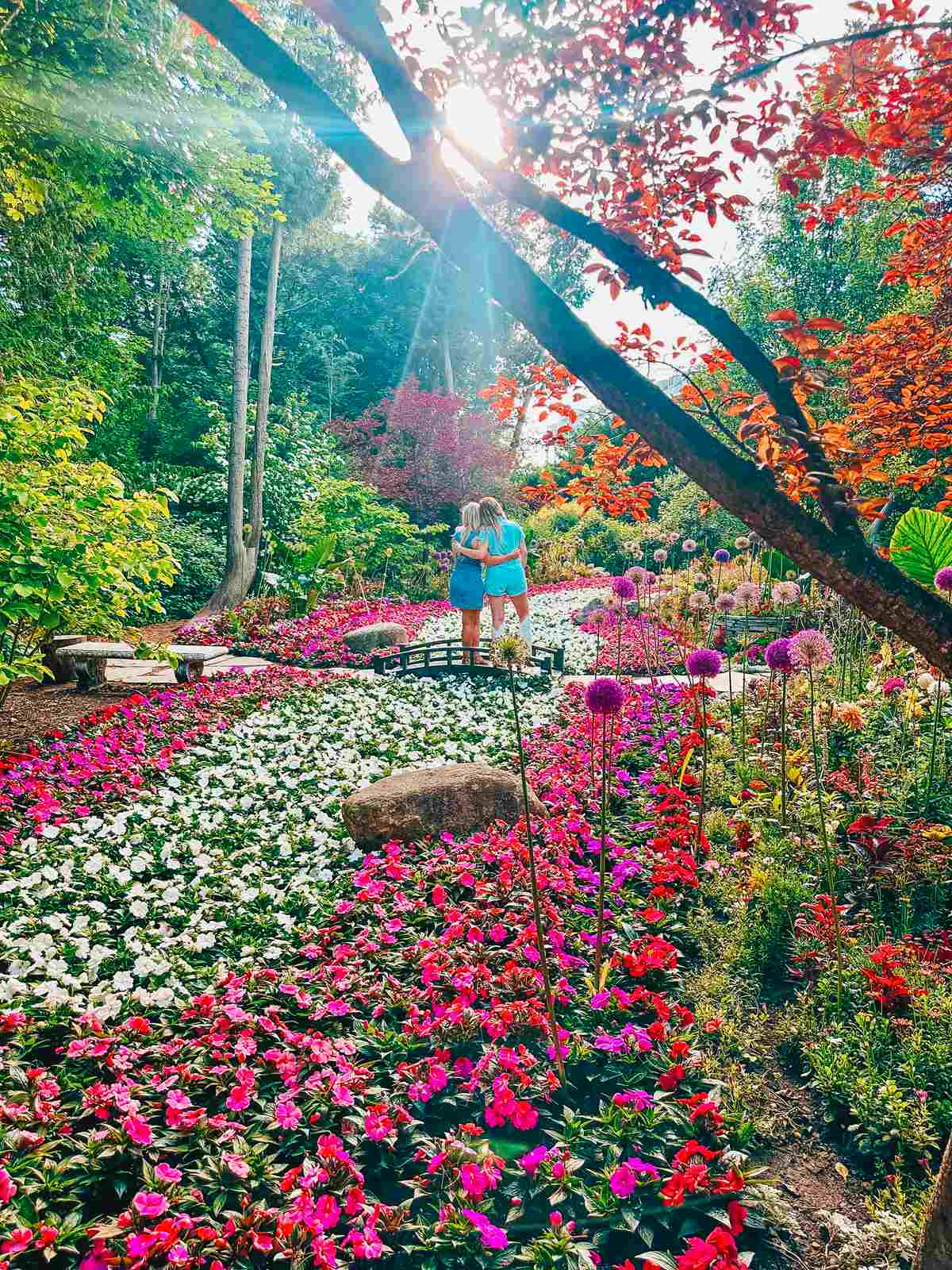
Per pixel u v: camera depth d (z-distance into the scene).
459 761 5.26
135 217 9.15
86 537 4.88
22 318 11.15
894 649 5.81
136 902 3.24
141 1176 1.99
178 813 4.35
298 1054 2.44
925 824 3.65
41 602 4.70
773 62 1.51
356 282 26.00
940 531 4.82
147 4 7.18
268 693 7.21
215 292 21.48
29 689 7.77
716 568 11.28
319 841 4.02
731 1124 2.25
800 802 4.05
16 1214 1.81
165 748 5.58
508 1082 2.34
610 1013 2.70
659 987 2.92
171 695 7.23
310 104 1.29
